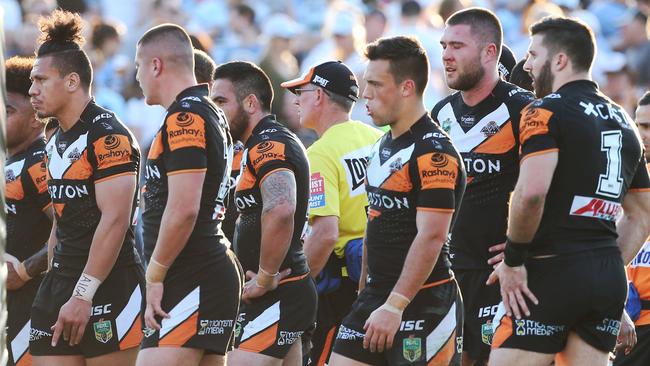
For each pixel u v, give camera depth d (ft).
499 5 169.27
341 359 67.56
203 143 64.90
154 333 65.46
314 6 183.83
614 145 64.39
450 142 65.16
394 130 65.92
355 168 80.64
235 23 176.04
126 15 180.24
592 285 63.46
